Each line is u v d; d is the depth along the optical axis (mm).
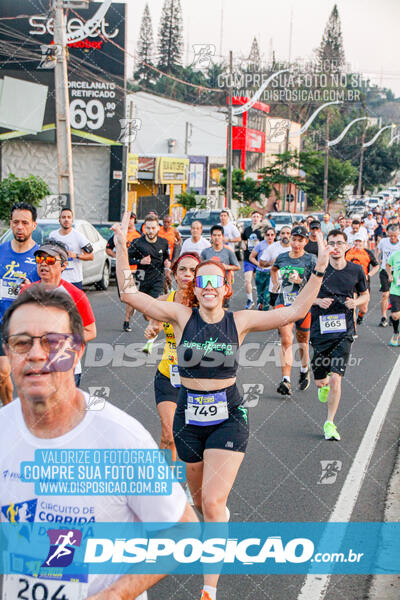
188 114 44875
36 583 2150
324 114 55719
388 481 5324
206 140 45625
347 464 5715
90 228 16922
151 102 44062
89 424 2111
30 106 29156
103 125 29797
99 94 29625
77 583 2146
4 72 28812
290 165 40000
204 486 3730
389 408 7605
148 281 10508
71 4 15648
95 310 14070
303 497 4984
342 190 43938
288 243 10578
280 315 4000
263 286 13398
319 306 6715
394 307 11320
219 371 3902
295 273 8055
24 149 29750
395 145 64188
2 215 21234
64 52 15430
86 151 30188
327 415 7035
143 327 12227
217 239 10508
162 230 12336
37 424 2084
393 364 10023
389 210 39938
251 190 40031
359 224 14477
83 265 15844
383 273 13438
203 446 4008
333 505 4832
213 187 43562
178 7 53406
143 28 54125
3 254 6047
